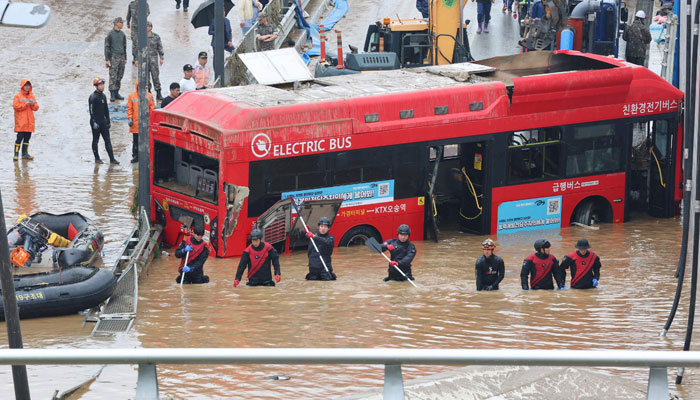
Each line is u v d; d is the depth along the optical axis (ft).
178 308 119.44
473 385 51.72
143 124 154.30
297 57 175.73
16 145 204.13
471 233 174.60
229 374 86.74
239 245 152.76
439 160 166.71
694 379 94.58
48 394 80.94
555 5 226.38
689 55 109.91
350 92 163.94
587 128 177.58
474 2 352.28
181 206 159.12
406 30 235.20
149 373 41.47
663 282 139.33
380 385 82.99
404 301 124.67
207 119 153.79
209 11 254.06
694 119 110.32
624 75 177.99
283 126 152.46
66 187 188.03
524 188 174.09
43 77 255.09
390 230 165.78
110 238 157.07
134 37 240.94
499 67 189.16
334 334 106.01
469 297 127.95
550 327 110.83
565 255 143.74
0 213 69.72
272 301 123.85
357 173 160.45
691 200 108.58
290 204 154.30
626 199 184.44
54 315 115.55
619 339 105.81
